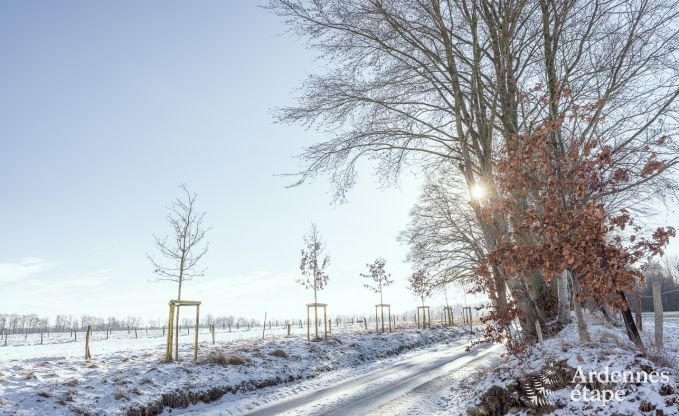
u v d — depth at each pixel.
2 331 84.38
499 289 11.26
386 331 36.41
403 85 13.22
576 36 11.64
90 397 11.14
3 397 10.31
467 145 12.77
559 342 9.25
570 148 7.66
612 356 7.62
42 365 15.27
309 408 11.57
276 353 19.45
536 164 7.50
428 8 11.41
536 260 7.39
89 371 14.00
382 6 11.54
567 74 11.45
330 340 25.38
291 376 17.05
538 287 13.84
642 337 11.66
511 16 10.65
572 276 8.62
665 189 11.20
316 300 30.98
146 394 12.01
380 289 37.03
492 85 12.41
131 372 13.93
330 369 19.47
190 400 12.66
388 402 11.55
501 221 10.63
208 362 16.38
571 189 7.06
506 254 7.72
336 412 10.88
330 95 12.79
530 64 12.84
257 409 11.95
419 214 28.38
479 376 12.18
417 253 28.25
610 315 15.90
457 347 26.77
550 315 13.62
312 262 31.42
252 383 15.16
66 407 10.30
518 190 7.83
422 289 29.69
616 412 6.32
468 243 25.73
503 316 10.02
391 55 12.52
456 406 9.80
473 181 12.27
